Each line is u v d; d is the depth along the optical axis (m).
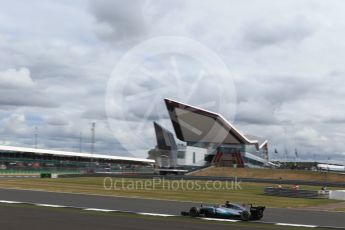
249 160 121.44
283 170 96.69
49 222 17.59
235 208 21.39
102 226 16.84
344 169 118.50
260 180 71.56
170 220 19.75
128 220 19.20
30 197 30.84
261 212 21.36
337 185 62.88
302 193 41.25
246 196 40.53
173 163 116.75
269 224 19.55
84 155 148.38
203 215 21.70
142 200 31.84
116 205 26.91
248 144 121.12
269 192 43.28
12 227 15.91
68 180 64.88
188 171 106.38
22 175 89.19
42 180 63.50
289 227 18.72
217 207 21.48
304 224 19.98
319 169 119.31
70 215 20.47
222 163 118.69
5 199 28.66
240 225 18.67
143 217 20.78
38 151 123.62
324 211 27.61
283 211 26.58
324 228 18.77
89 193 37.59
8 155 116.81
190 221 19.58
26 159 124.06
